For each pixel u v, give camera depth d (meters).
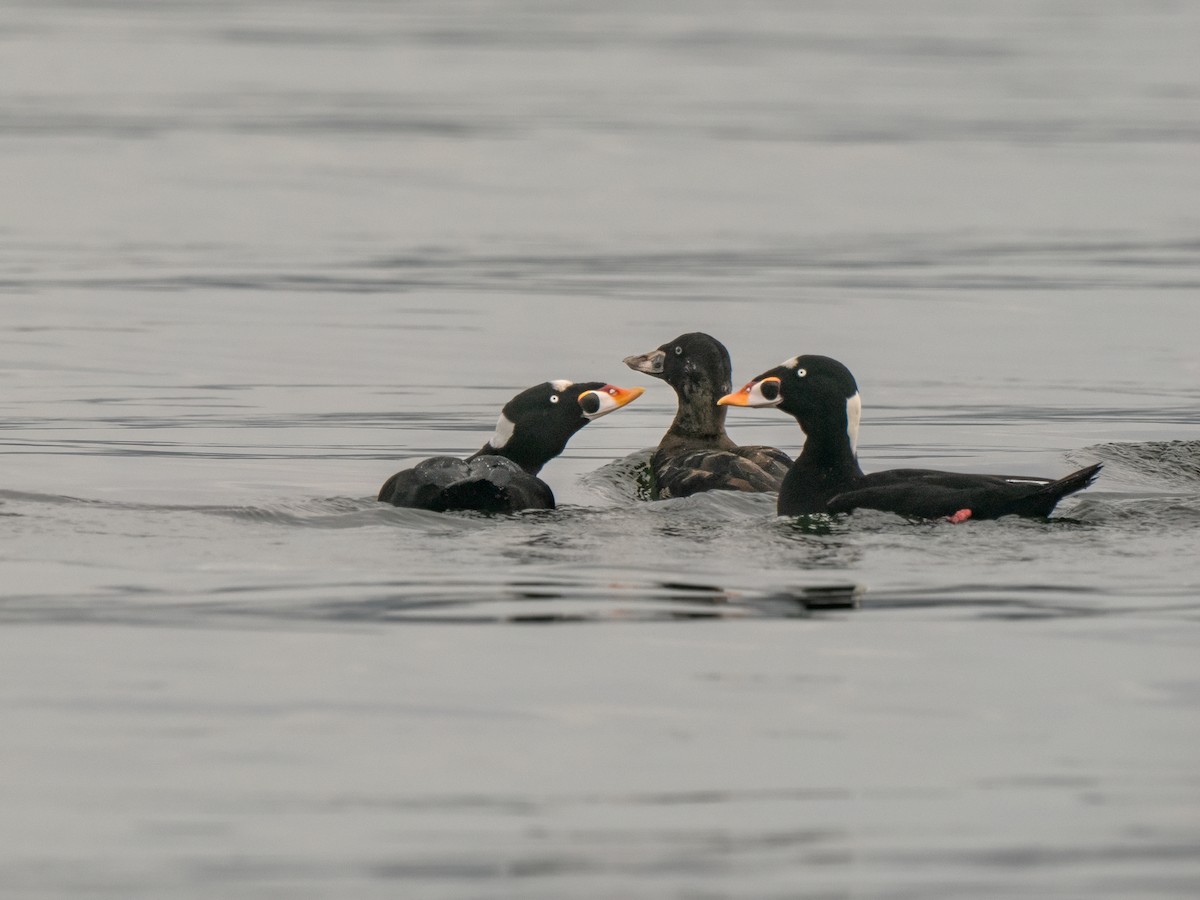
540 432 14.72
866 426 18.97
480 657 9.72
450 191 41.97
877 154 48.28
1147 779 8.03
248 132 52.09
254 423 18.78
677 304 27.61
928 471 13.37
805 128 53.56
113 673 9.40
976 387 21.22
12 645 9.88
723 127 53.62
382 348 23.84
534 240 34.97
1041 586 11.15
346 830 7.50
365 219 37.84
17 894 6.95
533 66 72.19
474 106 58.78
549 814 7.66
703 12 98.25
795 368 13.59
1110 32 87.56
